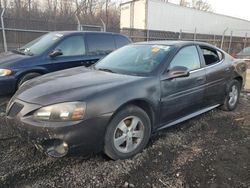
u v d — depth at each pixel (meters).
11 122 3.21
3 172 3.01
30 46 6.68
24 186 2.81
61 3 28.38
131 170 3.15
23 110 3.08
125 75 3.75
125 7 23.41
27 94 3.24
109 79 3.53
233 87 5.48
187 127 4.49
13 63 5.77
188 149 3.71
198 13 26.05
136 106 3.46
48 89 3.25
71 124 2.89
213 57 4.99
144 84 3.52
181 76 3.88
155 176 3.04
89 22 27.89
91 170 3.12
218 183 2.95
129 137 3.41
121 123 3.31
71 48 6.59
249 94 7.38
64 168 3.14
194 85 4.28
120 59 4.37
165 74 3.82
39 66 6.01
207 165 3.30
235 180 3.01
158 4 22.23
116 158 3.31
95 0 32.47
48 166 3.16
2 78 5.59
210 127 4.55
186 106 4.22
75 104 2.95
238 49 25.41
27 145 3.62
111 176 3.02
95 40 7.08
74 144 2.93
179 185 2.90
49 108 2.95
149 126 3.63
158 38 17.44
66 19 26.31
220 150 3.72
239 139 4.12
